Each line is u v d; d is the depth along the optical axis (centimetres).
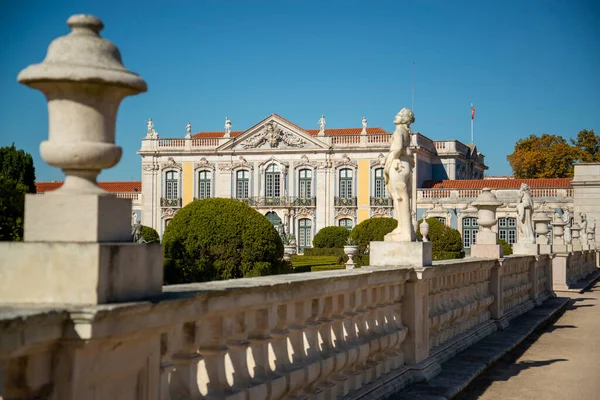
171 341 395
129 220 357
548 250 2139
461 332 1180
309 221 5834
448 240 3128
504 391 873
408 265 870
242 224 1486
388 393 763
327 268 2817
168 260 1454
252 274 1460
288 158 5856
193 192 6050
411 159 907
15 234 734
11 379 304
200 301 407
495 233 1423
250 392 475
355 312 709
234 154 5962
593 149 6456
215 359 452
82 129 331
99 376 329
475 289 1303
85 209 329
